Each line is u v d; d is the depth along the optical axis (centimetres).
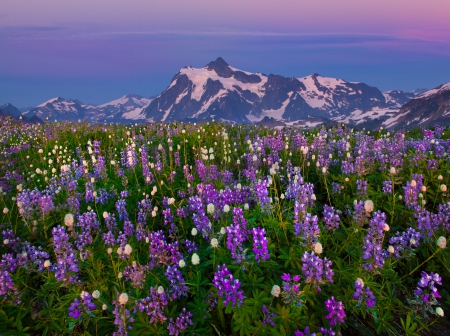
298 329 476
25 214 702
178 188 930
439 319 542
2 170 1152
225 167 1079
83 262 591
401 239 593
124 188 961
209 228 639
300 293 459
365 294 488
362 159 877
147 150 1316
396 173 866
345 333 520
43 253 580
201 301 514
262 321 470
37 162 1299
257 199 755
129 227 661
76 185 925
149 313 465
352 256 618
